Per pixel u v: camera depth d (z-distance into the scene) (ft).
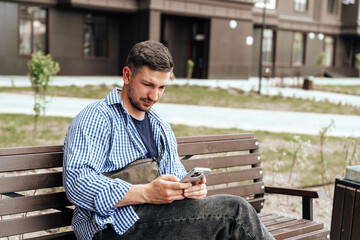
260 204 10.84
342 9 114.52
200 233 7.29
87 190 6.77
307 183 18.39
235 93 55.36
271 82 78.79
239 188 10.48
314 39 109.19
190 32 81.10
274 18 94.22
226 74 81.41
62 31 70.28
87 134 7.03
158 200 6.98
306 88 69.31
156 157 8.01
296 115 40.01
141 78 7.16
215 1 77.20
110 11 72.18
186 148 9.57
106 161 7.35
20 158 7.36
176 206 7.20
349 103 51.98
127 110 7.63
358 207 8.84
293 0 102.27
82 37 72.54
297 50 107.04
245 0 81.15
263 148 23.75
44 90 25.26
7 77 62.59
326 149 24.63
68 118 29.84
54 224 7.70
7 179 7.22
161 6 70.90
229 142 10.40
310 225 9.81
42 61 24.72
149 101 7.33
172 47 78.64
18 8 65.41
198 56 81.61
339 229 9.24
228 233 7.35
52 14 68.80
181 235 7.25
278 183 18.12
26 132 24.57
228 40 80.59
